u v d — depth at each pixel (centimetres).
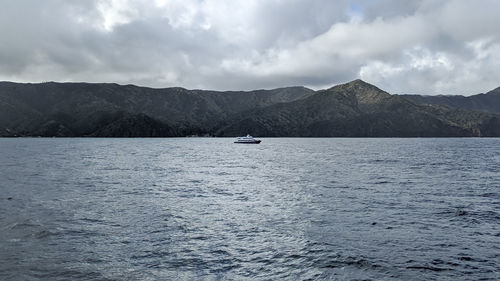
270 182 4531
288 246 1867
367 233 2119
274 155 11012
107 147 16538
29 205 2845
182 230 2161
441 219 2475
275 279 1459
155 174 5441
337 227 2253
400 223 2359
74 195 3381
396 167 6700
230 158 9556
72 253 1722
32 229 2112
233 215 2584
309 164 7494
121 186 4066
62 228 2155
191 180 4709
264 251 1789
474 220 2447
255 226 2267
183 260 1658
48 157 9350
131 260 1648
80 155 10356
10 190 3650
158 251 1773
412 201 3173
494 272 1533
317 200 3222
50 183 4247
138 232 2103
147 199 3225
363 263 1630
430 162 7950
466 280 1452
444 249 1827
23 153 11231
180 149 15325
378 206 2944
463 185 4225
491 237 2044
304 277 1480
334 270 1552
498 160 8588
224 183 4416
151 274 1496
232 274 1506
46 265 1566
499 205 2989
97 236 2008
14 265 1556
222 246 1861
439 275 1502
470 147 17238
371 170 6128
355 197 3388
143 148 15825
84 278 1442
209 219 2452
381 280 1454
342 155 10831
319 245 1884
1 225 2194
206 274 1505
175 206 2908
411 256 1723
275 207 2894
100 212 2627
